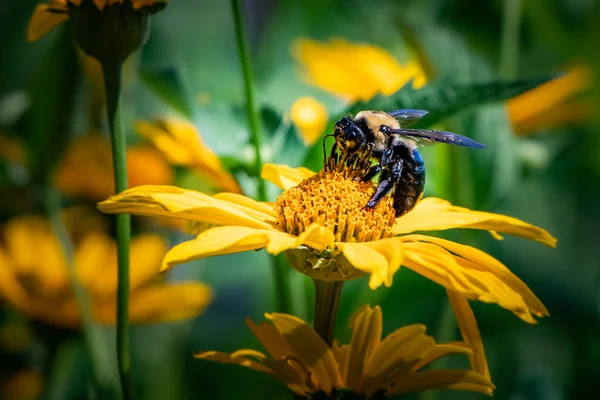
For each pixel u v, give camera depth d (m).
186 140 0.38
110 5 0.33
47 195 0.39
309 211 0.33
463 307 0.32
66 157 0.43
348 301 0.43
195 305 0.41
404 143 0.35
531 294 0.31
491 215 0.33
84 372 0.42
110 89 0.33
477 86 0.36
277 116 0.38
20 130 0.40
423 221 0.34
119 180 0.33
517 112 0.43
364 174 0.34
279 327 0.31
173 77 0.38
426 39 0.41
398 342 0.31
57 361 0.40
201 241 0.30
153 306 0.41
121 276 0.32
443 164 0.40
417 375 0.31
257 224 0.32
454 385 0.31
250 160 0.37
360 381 0.31
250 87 0.36
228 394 0.43
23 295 0.40
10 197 0.40
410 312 0.44
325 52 0.45
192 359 0.44
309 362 0.31
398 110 0.36
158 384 0.42
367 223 0.33
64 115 0.40
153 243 0.42
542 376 0.38
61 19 0.34
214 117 0.38
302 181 0.34
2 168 0.40
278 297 0.36
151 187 0.32
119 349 0.32
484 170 0.40
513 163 0.40
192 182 0.42
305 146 0.38
